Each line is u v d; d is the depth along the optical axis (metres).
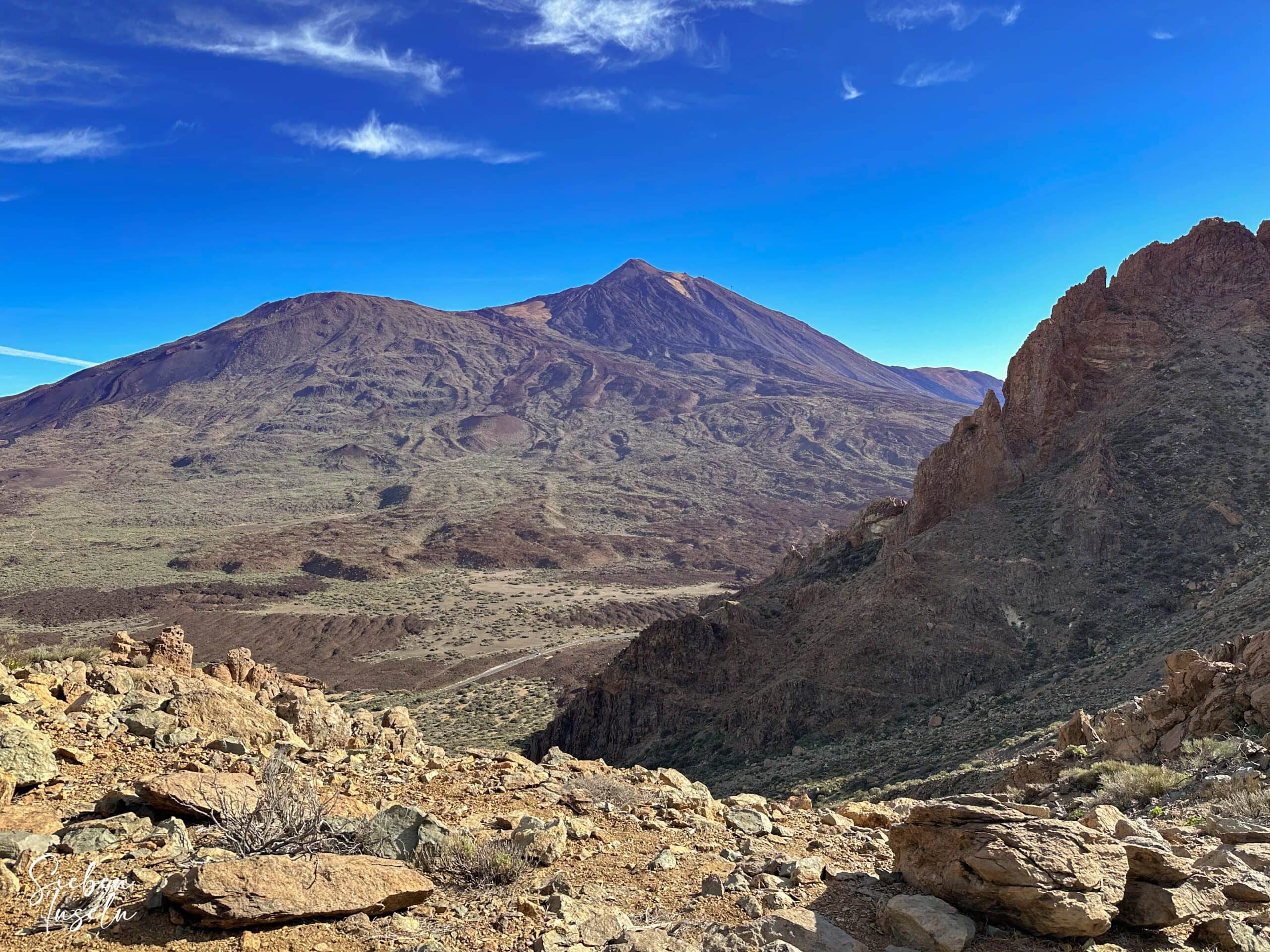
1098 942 6.61
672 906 7.50
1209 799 12.58
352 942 6.13
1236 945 6.46
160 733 11.73
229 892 6.16
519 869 7.89
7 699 12.02
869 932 6.91
